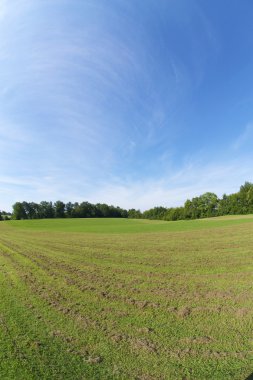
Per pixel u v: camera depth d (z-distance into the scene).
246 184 79.69
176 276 12.05
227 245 20.31
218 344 5.82
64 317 7.73
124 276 12.59
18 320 7.60
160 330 6.66
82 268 14.96
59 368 5.17
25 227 70.19
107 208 140.75
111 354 5.62
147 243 25.42
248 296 8.79
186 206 101.94
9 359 5.54
